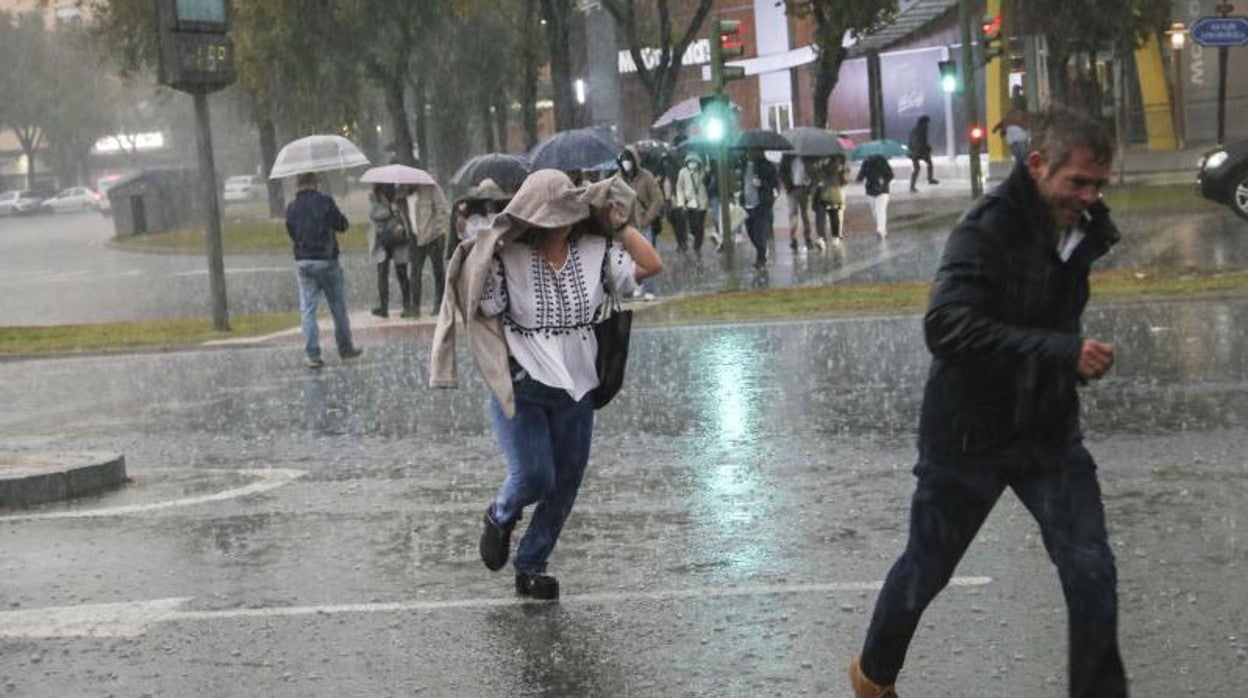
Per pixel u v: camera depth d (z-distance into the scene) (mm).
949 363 10914
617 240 15617
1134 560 16453
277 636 15234
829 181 67938
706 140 70812
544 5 102938
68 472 22984
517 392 15445
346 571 17734
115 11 112625
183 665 14414
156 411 32719
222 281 49281
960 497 11094
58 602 16859
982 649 13703
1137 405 26250
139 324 52812
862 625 14633
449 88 123375
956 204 90438
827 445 24281
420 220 50531
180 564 18422
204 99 48688
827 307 44344
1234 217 65312
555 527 16125
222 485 23594
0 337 49625
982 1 106438
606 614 15469
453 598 16359
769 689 13000
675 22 168500
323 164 47750
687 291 53531
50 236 152375
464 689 13391
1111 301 41844
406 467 24406
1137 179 92562
